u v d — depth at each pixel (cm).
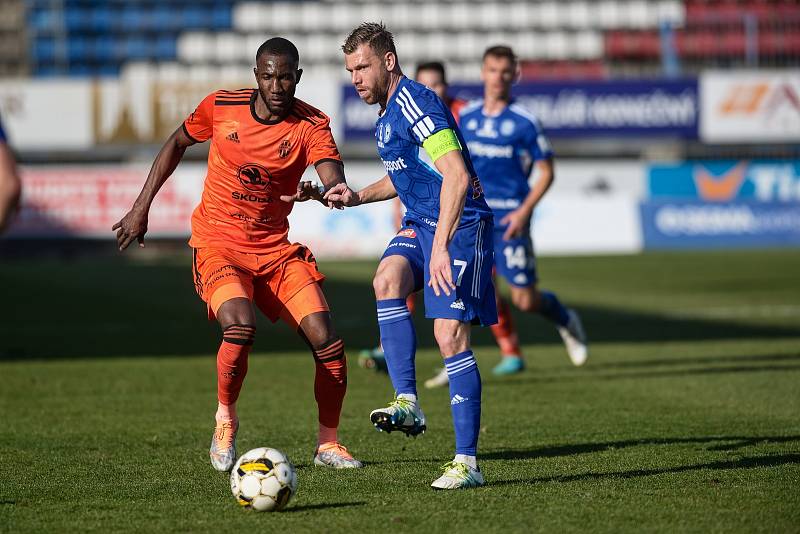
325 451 1889
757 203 9238
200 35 10900
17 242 8750
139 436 2214
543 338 4272
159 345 3972
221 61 10838
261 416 2470
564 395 2762
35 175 8788
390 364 1775
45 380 3094
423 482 1725
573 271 7119
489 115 3089
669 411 2484
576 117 9381
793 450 1988
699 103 9438
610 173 9594
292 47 1814
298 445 2103
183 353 3741
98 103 9138
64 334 4325
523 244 3098
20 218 8750
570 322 3200
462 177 1634
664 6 11138
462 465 1694
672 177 9588
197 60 10844
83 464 1914
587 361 3509
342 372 1859
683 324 4519
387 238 8812
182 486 1722
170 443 2131
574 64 10788
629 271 7069
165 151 1930
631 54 10919
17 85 9100
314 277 1911
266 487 1515
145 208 1914
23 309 5259
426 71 3155
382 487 1689
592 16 11181
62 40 10750
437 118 1673
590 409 2527
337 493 1648
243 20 11119
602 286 6138
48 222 8781
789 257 8025
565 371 3266
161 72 10575
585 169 9594
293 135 1861
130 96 9156
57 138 9138
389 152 1795
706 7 11131
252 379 3117
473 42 10962
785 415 2416
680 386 2895
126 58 10938
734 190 9588
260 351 3844
